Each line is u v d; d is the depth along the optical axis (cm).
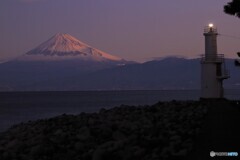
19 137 2748
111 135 2320
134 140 2064
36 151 2023
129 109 3984
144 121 2853
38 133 2783
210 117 2962
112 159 1780
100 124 2822
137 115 3378
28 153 2067
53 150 2052
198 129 2312
